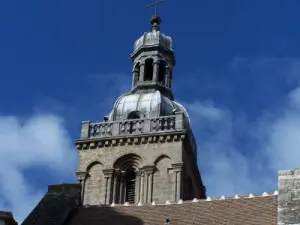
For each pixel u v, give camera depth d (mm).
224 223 36562
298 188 33031
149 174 62594
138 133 64562
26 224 39938
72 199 42344
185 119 67188
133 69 72125
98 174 63938
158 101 67375
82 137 65500
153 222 38000
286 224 31828
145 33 73562
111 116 67125
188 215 38094
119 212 39812
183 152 63219
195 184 67500
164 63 72188
